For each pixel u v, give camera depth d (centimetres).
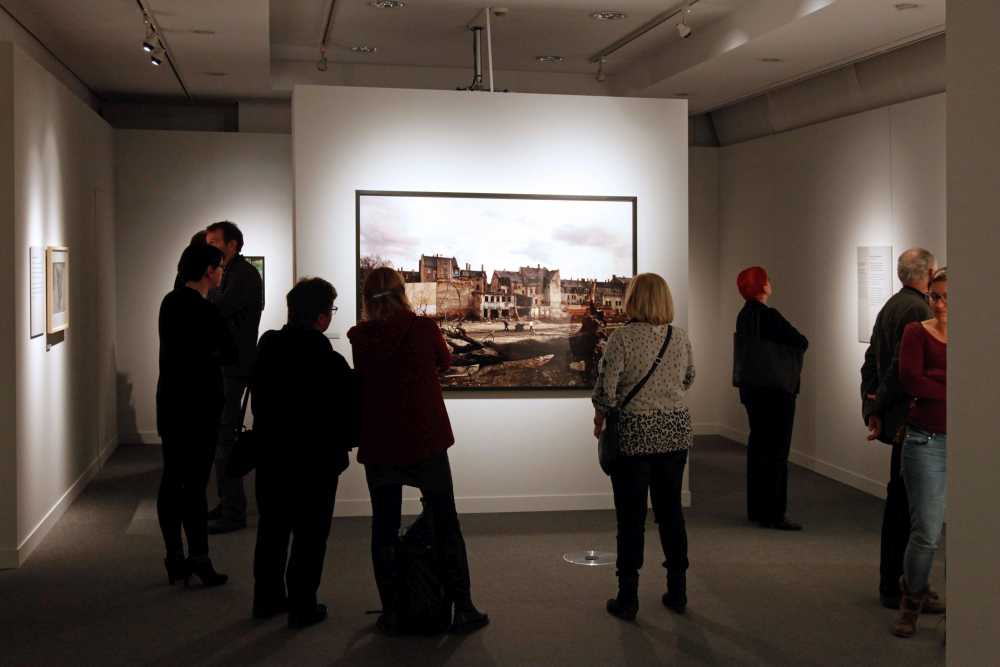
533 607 508
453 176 713
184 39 810
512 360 719
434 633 468
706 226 1105
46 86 675
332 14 812
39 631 472
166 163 1041
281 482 471
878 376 525
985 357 227
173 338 526
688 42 856
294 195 700
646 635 466
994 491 225
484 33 890
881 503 762
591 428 730
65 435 738
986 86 224
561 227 725
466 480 718
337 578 558
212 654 441
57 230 714
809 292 905
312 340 466
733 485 834
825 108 891
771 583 552
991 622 227
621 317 733
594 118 730
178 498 539
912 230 749
